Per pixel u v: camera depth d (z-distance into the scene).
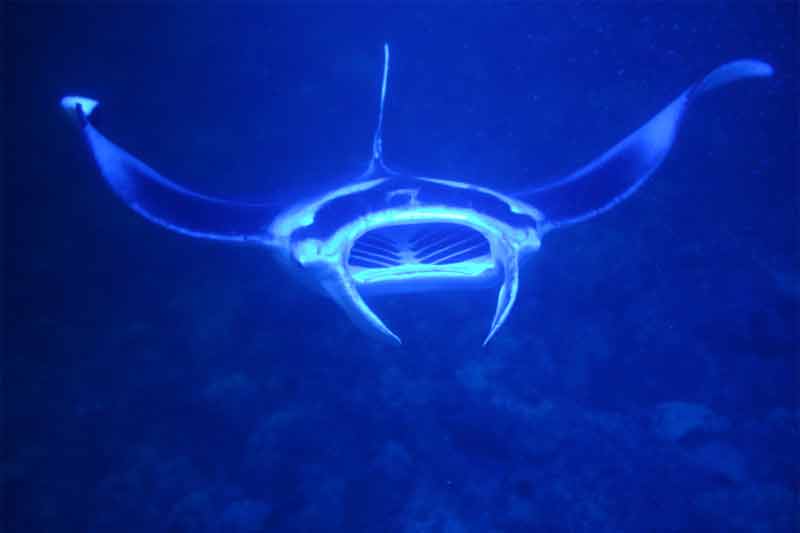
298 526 4.12
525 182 7.14
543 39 10.55
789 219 6.08
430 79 10.14
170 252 6.89
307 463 4.46
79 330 6.16
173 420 4.98
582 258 5.68
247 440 4.72
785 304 5.34
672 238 5.93
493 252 3.16
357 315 2.78
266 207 3.75
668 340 5.16
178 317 5.97
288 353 5.25
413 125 9.07
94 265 7.00
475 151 8.08
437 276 3.29
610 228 6.01
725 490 4.15
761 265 5.59
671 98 8.66
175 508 4.33
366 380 4.89
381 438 4.52
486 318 5.18
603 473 4.25
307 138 9.14
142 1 13.16
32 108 10.63
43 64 11.86
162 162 8.93
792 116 7.64
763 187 6.57
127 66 11.78
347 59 10.95
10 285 6.87
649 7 10.55
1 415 5.24
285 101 10.19
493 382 4.75
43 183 8.60
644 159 3.72
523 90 9.52
